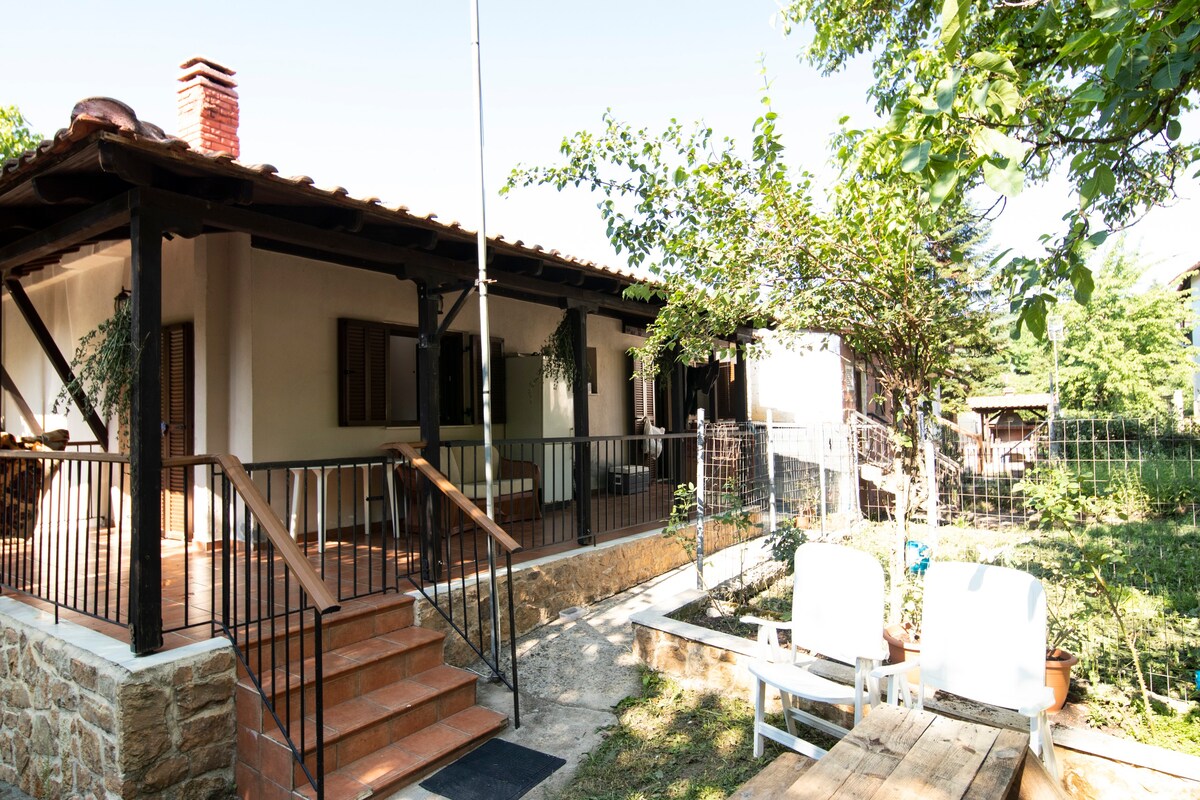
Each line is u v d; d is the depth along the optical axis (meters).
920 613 4.71
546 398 8.42
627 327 10.22
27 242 4.67
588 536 6.50
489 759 3.73
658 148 4.46
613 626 5.64
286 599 3.43
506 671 4.86
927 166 2.46
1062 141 2.89
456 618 4.92
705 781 3.46
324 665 3.91
